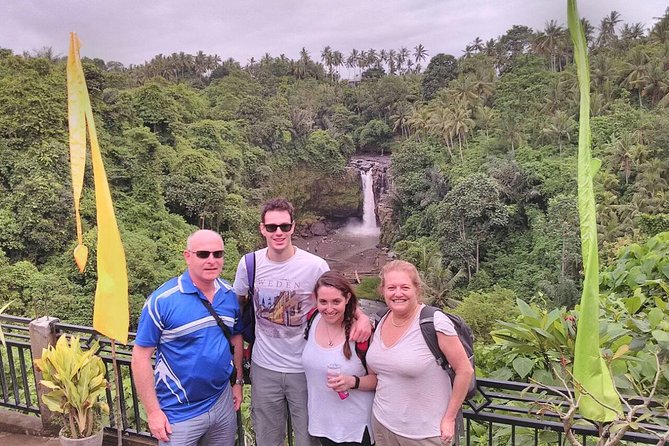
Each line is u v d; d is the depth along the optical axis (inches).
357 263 1795.0
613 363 98.8
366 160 2493.8
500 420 94.0
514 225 1445.6
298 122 2247.8
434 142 2009.1
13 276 808.3
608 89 1898.4
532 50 2329.0
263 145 2113.7
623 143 1427.2
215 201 1391.5
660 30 2196.1
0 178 981.2
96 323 72.1
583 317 49.7
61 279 853.8
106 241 69.7
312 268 101.8
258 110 2154.3
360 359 94.7
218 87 2608.3
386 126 2588.6
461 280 1400.1
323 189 2267.5
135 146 1283.2
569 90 1894.7
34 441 137.0
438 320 85.7
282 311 101.7
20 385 192.2
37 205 921.5
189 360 97.3
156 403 97.3
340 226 2331.4
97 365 119.7
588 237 46.7
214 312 99.3
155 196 1267.2
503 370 116.0
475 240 1409.9
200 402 100.3
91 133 65.1
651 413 78.7
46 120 1039.6
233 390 112.2
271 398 106.0
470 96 2122.3
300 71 3449.8
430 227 1644.9
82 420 115.6
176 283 99.0
